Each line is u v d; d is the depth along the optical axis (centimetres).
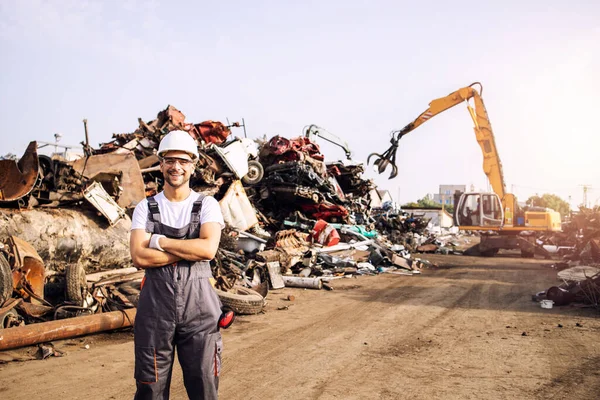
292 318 873
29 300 747
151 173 1513
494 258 2373
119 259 1044
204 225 314
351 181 2592
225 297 882
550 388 503
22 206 891
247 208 1591
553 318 865
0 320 632
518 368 570
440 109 2512
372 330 775
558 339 709
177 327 305
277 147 2005
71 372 547
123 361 590
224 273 1123
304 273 1445
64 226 913
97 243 977
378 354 634
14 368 559
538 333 748
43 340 633
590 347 662
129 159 1302
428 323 830
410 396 480
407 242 2811
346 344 685
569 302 1002
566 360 602
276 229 1922
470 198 2533
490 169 2533
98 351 634
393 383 519
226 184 1730
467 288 1269
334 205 2033
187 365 309
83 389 493
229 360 602
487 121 2509
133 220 315
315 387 507
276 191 1959
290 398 475
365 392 492
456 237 4803
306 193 1923
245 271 1227
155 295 304
